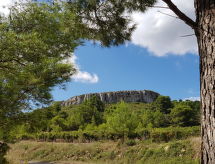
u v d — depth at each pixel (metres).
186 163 12.56
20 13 6.59
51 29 6.83
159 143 17.36
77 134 25.03
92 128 36.97
